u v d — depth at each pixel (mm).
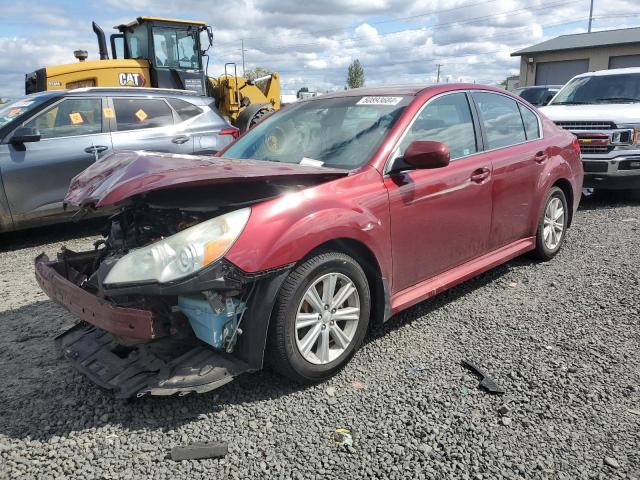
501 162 4453
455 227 4043
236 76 13773
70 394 3182
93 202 3008
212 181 2846
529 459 2551
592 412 2895
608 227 6762
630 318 4020
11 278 5473
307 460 2578
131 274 2744
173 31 11781
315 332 3133
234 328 2869
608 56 33750
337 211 3154
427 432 2760
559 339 3729
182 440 2730
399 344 3713
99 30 11828
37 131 6461
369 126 3854
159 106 7559
